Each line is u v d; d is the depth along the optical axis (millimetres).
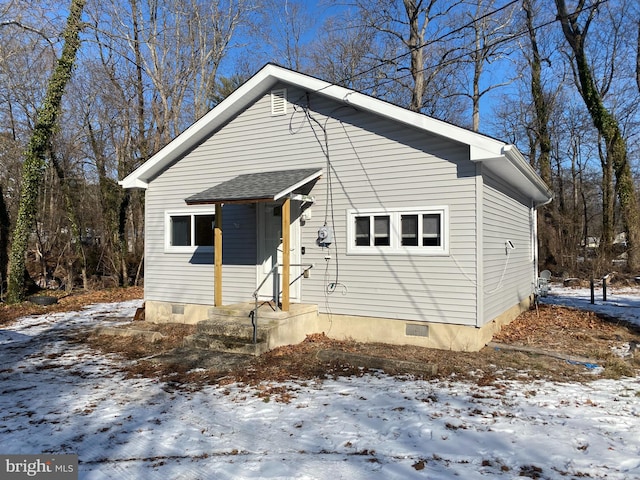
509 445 4324
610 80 24328
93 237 25781
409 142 8422
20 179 19594
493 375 6648
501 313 9508
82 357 8320
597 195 31359
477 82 24500
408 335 8430
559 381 6395
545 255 24438
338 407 5438
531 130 27406
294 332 8695
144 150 22469
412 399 5656
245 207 10391
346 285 9047
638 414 5098
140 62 22391
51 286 19391
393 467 3930
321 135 9344
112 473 3918
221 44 23938
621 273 21719
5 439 4660
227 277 10578
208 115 10312
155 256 11656
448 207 8055
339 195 9133
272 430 4805
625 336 9414
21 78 18922
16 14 14703
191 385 6473
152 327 10828
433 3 20016
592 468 3857
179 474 3871
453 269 8008
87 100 22391
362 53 24141
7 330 11172
